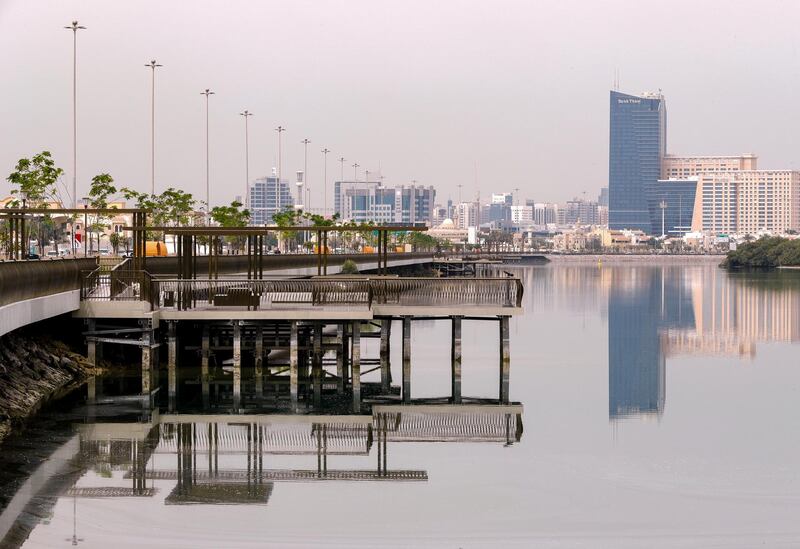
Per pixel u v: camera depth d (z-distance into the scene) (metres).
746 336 109.00
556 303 159.75
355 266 124.88
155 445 49.44
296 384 61.28
